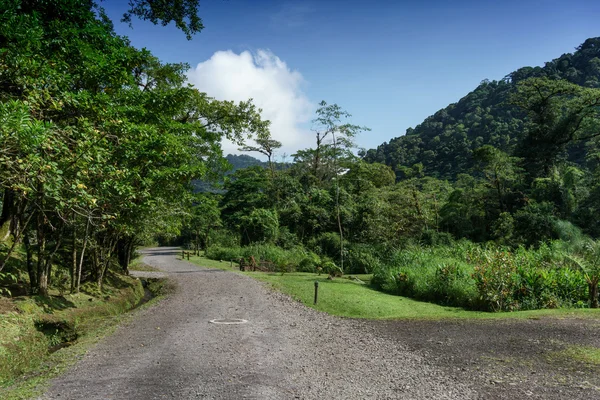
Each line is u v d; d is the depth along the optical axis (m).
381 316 11.62
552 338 7.95
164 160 11.66
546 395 4.93
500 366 6.23
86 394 4.93
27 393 4.98
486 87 135.88
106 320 10.70
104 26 10.59
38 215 10.16
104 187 7.74
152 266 30.31
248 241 41.69
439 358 6.75
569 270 13.27
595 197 32.06
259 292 15.63
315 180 54.41
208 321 10.02
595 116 39.94
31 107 6.26
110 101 9.16
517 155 42.38
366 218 32.72
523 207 32.25
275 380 5.52
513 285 12.52
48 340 8.41
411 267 17.66
